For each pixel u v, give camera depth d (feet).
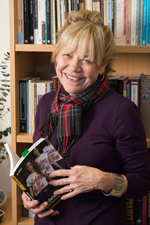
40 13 4.67
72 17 3.53
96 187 3.18
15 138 4.81
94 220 3.41
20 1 4.65
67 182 3.21
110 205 3.48
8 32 6.12
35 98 4.91
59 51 3.56
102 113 3.51
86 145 3.46
